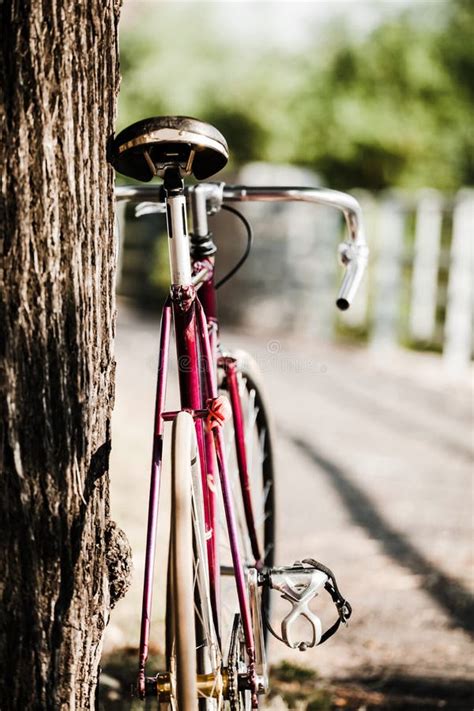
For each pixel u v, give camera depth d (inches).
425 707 167.5
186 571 101.3
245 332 670.5
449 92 768.9
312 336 670.5
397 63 754.8
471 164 799.7
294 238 689.6
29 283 102.3
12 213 101.1
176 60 774.5
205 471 119.7
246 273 725.3
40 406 103.7
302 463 327.6
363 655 187.8
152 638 183.8
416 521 270.5
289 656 184.5
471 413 421.1
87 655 110.5
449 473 322.0
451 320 552.1
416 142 759.7
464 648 191.9
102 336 111.3
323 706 164.7
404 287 695.1
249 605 121.6
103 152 107.9
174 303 114.0
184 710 100.5
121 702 159.6
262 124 769.6
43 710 106.6
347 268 144.0
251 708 119.4
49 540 105.2
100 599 111.7
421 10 783.7
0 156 100.2
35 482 104.2
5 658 105.0
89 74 104.1
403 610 209.0
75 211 103.8
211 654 111.0
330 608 209.8
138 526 234.2
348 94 759.1
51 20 100.0
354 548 246.8
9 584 104.4
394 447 354.9
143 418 350.3
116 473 272.5
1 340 102.2
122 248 896.3
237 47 785.6
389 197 719.1
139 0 820.6
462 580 227.0
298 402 430.9
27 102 99.9
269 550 173.0
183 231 112.8
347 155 767.1
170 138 105.6
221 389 154.1
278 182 704.4
